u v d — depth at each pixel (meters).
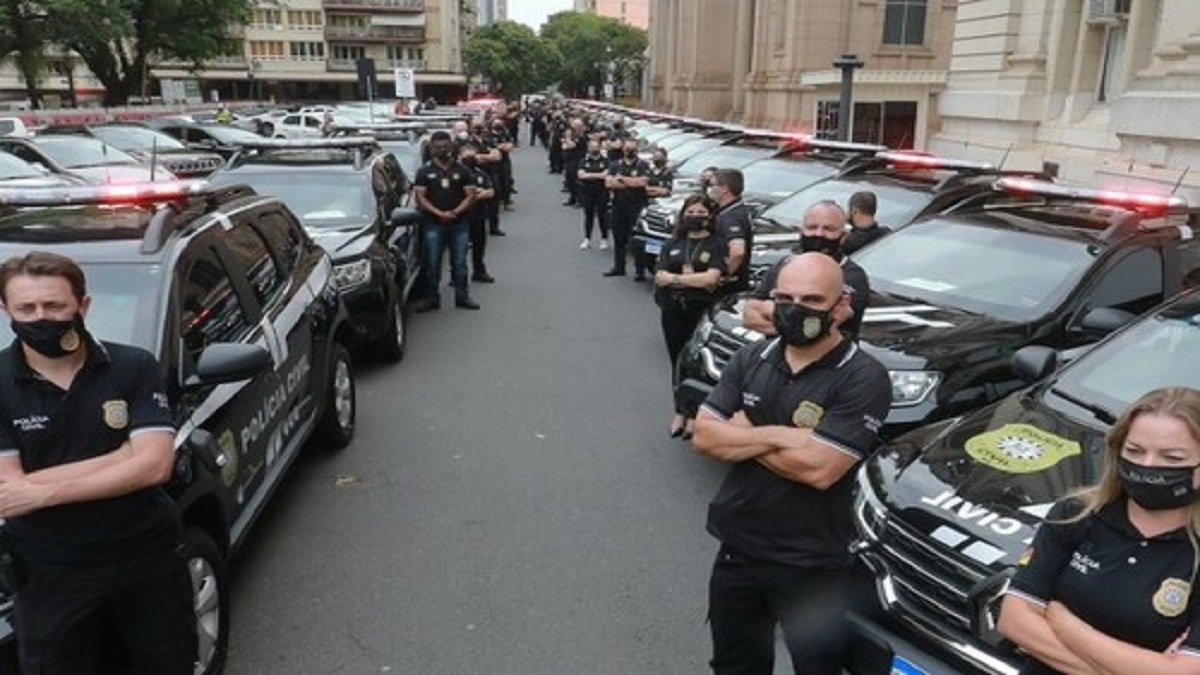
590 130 20.08
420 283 10.55
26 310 2.45
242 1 44.06
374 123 16.97
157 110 37.44
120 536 2.63
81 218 4.18
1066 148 16.59
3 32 31.41
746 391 2.81
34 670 2.67
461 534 4.72
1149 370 3.79
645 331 8.98
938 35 32.59
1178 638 1.98
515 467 5.59
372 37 89.25
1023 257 5.64
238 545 3.83
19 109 32.75
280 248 5.33
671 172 12.10
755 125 35.50
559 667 3.64
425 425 6.30
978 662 2.72
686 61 48.72
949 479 3.14
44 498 2.47
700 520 4.91
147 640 2.80
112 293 3.59
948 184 8.13
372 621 3.94
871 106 25.17
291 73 88.06
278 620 3.94
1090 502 2.12
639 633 3.88
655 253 10.55
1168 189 12.50
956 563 2.83
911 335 4.98
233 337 4.11
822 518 2.75
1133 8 15.06
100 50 39.91
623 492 5.24
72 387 2.56
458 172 9.52
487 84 100.50
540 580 4.29
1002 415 3.64
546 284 11.31
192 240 4.08
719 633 2.97
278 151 9.27
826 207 4.67
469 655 3.71
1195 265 5.78
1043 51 17.36
